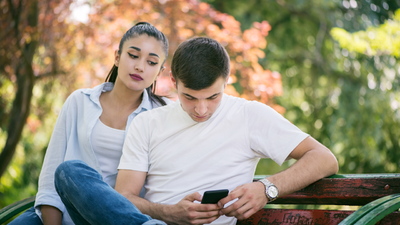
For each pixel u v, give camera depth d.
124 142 1.87
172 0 4.68
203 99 1.63
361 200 1.65
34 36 4.19
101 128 2.05
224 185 1.70
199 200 1.54
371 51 6.25
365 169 6.84
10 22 4.18
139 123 1.86
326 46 7.78
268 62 7.84
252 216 1.81
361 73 7.24
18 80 4.40
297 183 1.60
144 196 1.81
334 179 1.67
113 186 2.06
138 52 2.00
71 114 2.11
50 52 4.58
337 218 1.66
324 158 1.64
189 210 1.52
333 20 7.33
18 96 4.36
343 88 7.27
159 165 1.76
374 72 6.94
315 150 1.66
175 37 4.64
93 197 1.38
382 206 1.40
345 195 1.64
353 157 6.85
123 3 4.55
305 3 7.48
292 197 1.76
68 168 1.46
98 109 2.09
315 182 1.70
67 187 1.43
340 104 7.17
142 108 2.12
